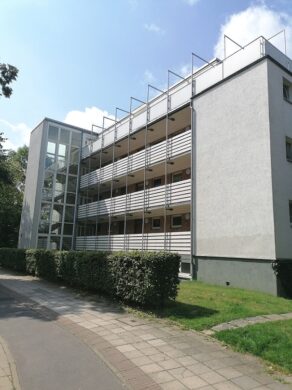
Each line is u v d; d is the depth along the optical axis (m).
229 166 16.34
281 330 7.38
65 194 29.94
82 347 6.67
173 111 20.61
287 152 16.11
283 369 5.55
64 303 10.97
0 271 21.91
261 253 14.28
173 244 18.94
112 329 7.76
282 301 11.72
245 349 6.41
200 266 16.98
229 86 17.11
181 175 22.61
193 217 17.83
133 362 5.80
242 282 14.85
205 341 6.96
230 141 16.53
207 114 18.12
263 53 15.90
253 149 15.36
